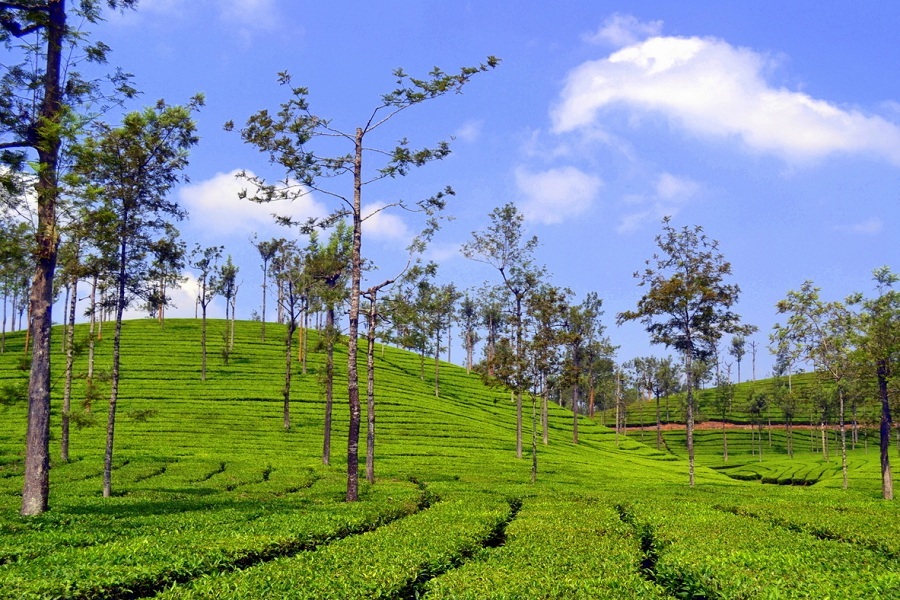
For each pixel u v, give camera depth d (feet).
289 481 131.54
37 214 85.10
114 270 112.37
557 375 151.23
